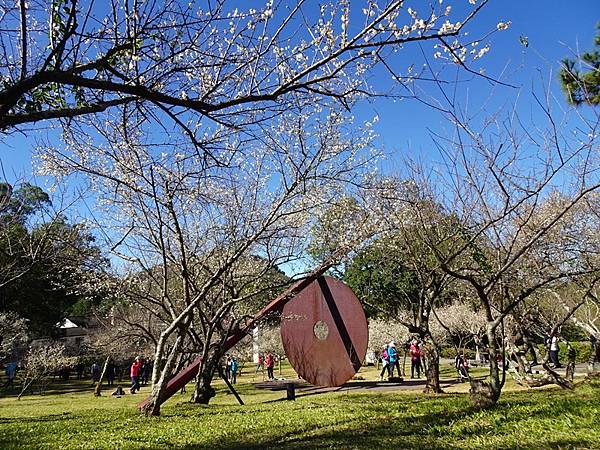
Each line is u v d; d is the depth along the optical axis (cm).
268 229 1361
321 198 1331
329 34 588
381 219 1308
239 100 514
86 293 1619
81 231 1457
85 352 3569
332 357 1745
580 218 1177
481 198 1180
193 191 1207
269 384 2378
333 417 990
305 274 1383
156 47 556
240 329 1557
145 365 3009
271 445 746
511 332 1497
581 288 1316
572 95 900
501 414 783
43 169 1258
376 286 1839
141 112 623
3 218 1451
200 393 1466
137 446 783
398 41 471
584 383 1341
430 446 625
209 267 1435
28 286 3088
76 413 1346
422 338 1505
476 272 1115
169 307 1367
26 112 510
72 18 469
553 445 558
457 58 466
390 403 1189
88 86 467
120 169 1273
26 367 2641
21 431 1004
